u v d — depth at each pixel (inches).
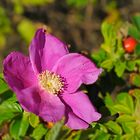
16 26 44.1
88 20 46.8
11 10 45.1
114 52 17.4
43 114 13.7
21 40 44.0
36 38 14.6
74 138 14.3
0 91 14.4
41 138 14.5
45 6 47.3
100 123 14.8
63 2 48.4
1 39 42.0
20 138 13.9
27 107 13.6
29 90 14.3
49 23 47.0
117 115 15.4
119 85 17.4
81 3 43.1
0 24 41.9
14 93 14.5
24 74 14.7
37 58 14.9
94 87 16.3
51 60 15.2
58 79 14.9
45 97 14.8
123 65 17.0
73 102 14.7
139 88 17.3
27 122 14.3
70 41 46.1
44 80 15.0
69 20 47.1
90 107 14.3
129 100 15.8
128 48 17.4
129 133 15.2
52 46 15.1
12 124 14.2
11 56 14.3
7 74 14.0
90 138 14.4
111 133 14.9
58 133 12.2
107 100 16.0
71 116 14.1
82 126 13.8
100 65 17.1
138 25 17.9
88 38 46.2
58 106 14.6
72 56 14.9
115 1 46.8
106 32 17.7
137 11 46.2
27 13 46.4
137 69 17.4
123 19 45.1
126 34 17.8
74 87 14.7
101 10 46.8
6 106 14.4
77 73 14.8
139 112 15.5
